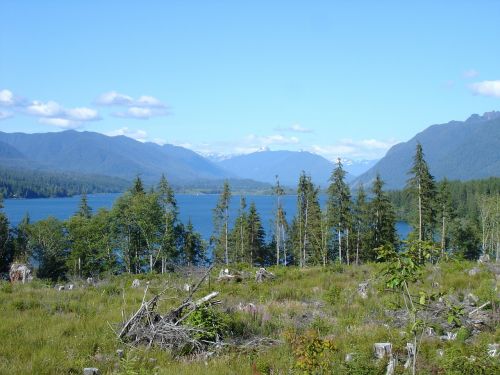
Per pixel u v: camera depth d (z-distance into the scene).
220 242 71.06
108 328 11.66
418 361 9.07
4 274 32.41
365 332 11.47
